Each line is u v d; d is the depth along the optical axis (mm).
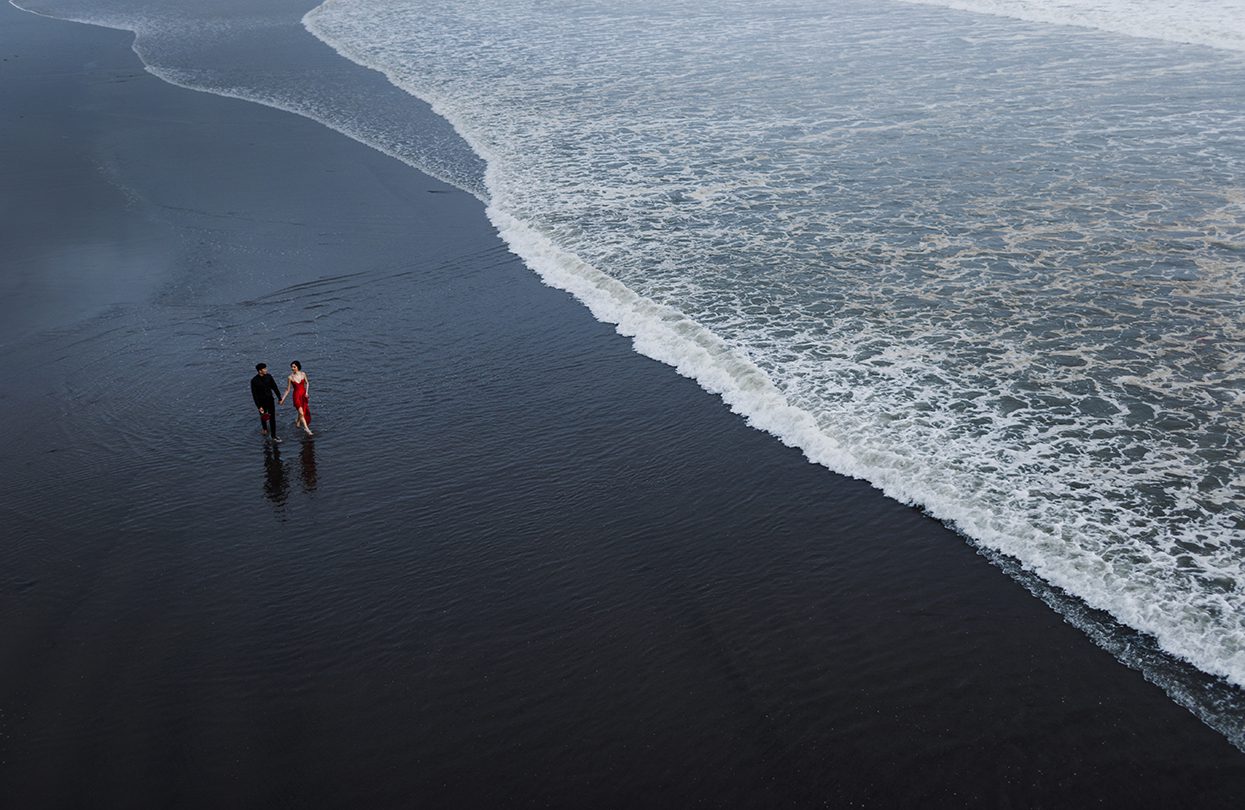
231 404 17672
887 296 19906
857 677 11508
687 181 27062
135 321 20734
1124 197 23844
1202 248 20984
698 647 12094
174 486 15531
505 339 19672
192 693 11711
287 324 20500
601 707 11312
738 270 21547
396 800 10289
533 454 16047
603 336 19594
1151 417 15461
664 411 16984
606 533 14172
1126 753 10312
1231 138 27266
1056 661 11469
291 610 12961
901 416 15977
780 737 10797
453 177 28938
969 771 10258
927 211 23875
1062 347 17609
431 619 12758
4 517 14875
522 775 10516
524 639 12367
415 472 15719
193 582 13508
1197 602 11898
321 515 14789
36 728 11273
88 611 13031
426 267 22984
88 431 17016
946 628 12086
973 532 13500
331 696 11625
